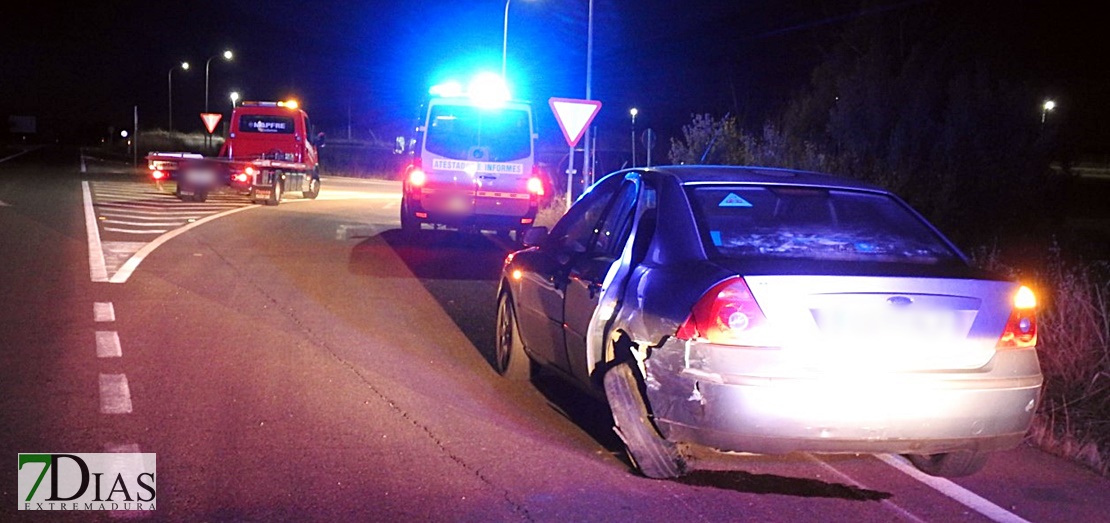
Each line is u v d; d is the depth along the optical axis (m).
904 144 17.00
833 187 6.22
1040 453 6.37
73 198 24.72
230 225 19.56
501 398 7.37
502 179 17.09
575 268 6.57
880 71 20.16
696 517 5.12
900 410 5.01
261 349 8.71
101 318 9.80
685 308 5.16
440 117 17.08
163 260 13.99
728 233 5.66
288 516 5.02
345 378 7.81
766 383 4.95
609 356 5.86
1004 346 5.20
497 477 5.66
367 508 5.15
